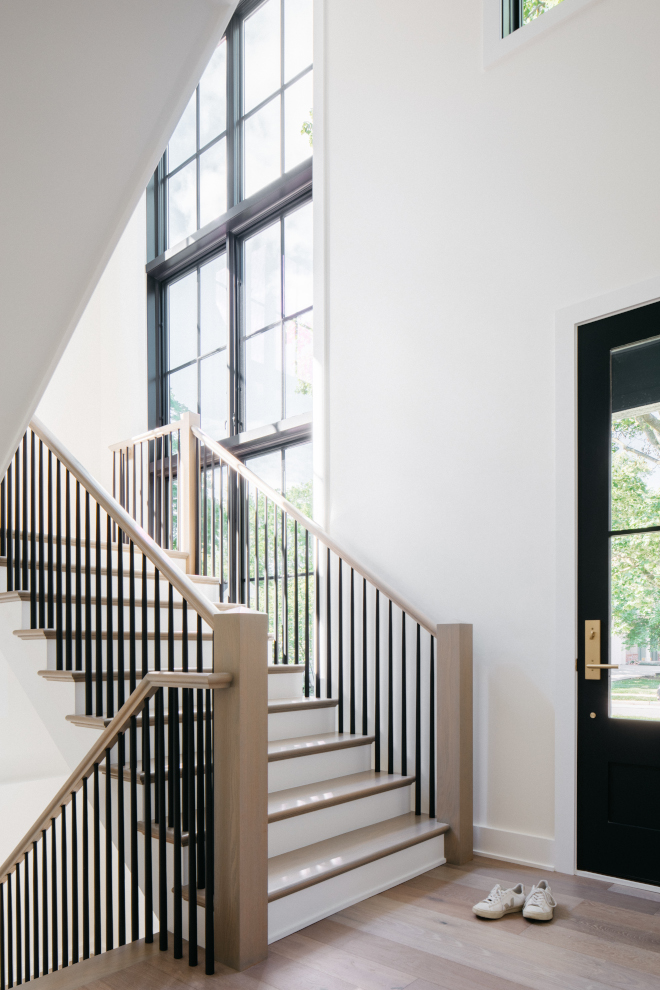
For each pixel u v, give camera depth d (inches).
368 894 113.0
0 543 150.1
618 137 130.8
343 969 89.1
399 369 161.2
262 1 234.2
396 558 157.6
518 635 136.3
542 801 129.6
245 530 195.9
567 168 137.3
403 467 158.4
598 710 124.9
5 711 149.7
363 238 170.9
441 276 155.3
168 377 268.7
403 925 102.2
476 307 149.0
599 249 131.8
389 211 166.1
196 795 102.9
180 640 152.2
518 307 142.6
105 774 112.8
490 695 138.8
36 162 56.7
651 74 127.3
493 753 137.0
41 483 139.1
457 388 150.6
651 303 124.6
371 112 171.9
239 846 90.1
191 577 177.0
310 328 210.2
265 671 94.8
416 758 137.9
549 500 134.9
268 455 219.0
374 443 164.4
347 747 141.6
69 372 278.1
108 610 122.6
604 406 129.5
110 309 285.3
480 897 112.9
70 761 126.6
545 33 141.5
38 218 60.2
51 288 65.4
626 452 126.6
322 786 131.5
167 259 260.2
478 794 138.3
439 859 129.3
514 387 141.9
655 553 121.9
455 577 147.0
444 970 88.9
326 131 181.9
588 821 124.3
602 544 127.6
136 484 251.0
